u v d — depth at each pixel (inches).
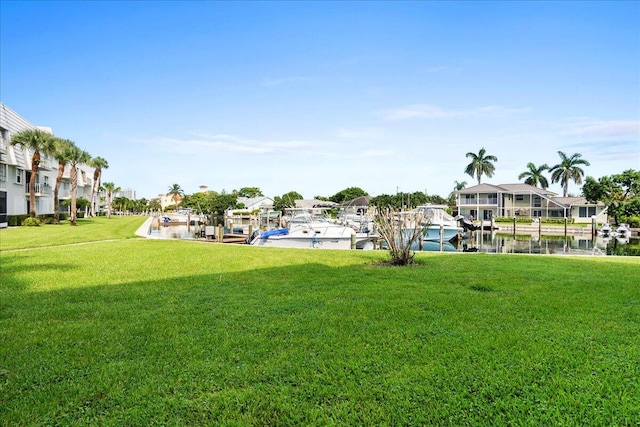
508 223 1908.2
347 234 912.3
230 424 120.3
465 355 168.1
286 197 3563.0
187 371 155.3
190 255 518.9
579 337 189.3
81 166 2556.6
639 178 1813.5
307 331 201.2
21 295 283.4
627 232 1460.4
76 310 242.2
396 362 161.9
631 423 118.0
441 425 119.1
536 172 2736.2
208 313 235.6
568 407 126.8
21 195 1494.8
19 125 1449.3
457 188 3531.0
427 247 1072.2
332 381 146.6
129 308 248.4
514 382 143.2
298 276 367.6
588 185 2011.6
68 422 121.7
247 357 168.4
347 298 273.9
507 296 278.2
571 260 490.3
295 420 122.4
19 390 140.6
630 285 319.9
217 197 2765.7
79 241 772.0
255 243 942.4
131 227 1464.1
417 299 268.5
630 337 189.2
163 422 121.6
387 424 119.3
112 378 149.5
